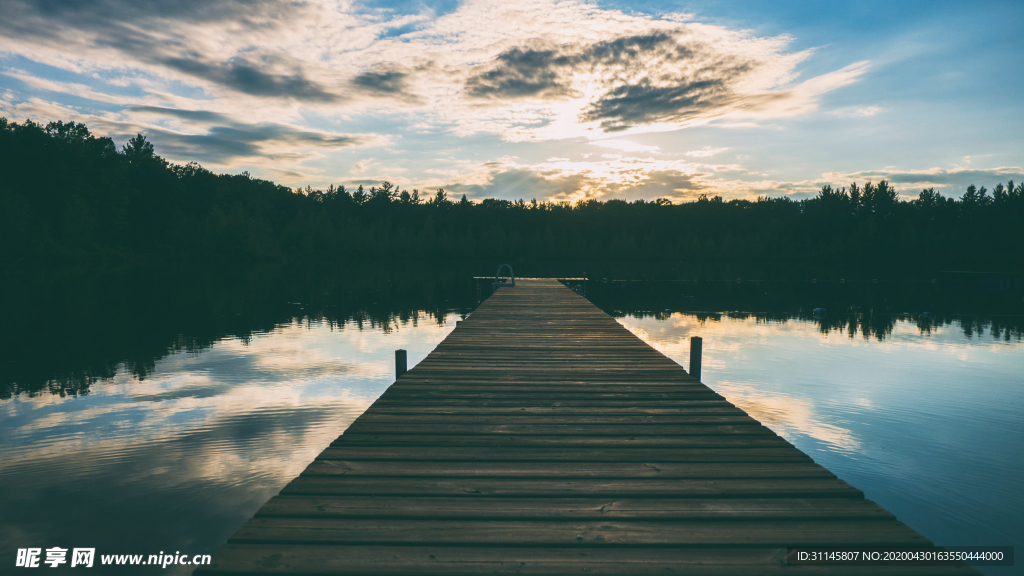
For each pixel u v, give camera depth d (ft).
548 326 30.14
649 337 45.16
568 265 262.06
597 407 13.89
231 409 23.77
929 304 78.95
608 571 6.50
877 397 26.04
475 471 9.48
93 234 168.96
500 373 17.98
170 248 188.03
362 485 8.80
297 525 7.43
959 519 14.23
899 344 41.96
